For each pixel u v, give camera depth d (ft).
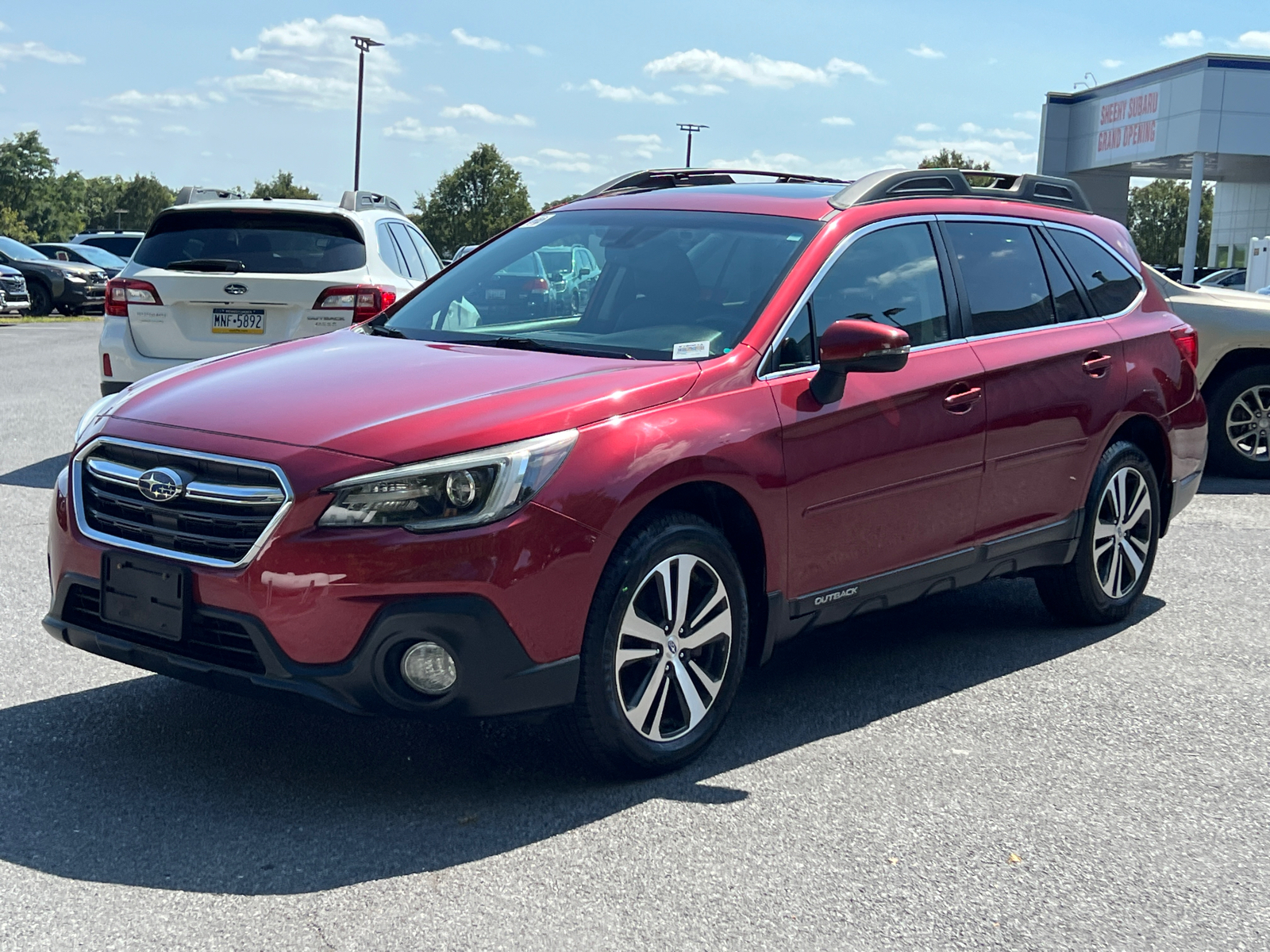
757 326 13.94
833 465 14.10
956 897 10.74
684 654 13.02
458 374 12.98
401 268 30.27
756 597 13.92
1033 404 16.74
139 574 12.00
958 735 14.52
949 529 15.81
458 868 10.94
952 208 16.89
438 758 13.30
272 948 9.57
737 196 16.42
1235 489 31.35
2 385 45.55
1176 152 126.21
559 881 10.77
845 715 15.10
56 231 502.79
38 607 18.21
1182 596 20.94
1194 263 123.34
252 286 27.17
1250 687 16.44
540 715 11.92
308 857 11.07
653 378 12.95
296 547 11.21
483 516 11.43
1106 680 16.62
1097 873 11.27
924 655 17.57
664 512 12.71
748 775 13.16
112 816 11.73
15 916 9.92
